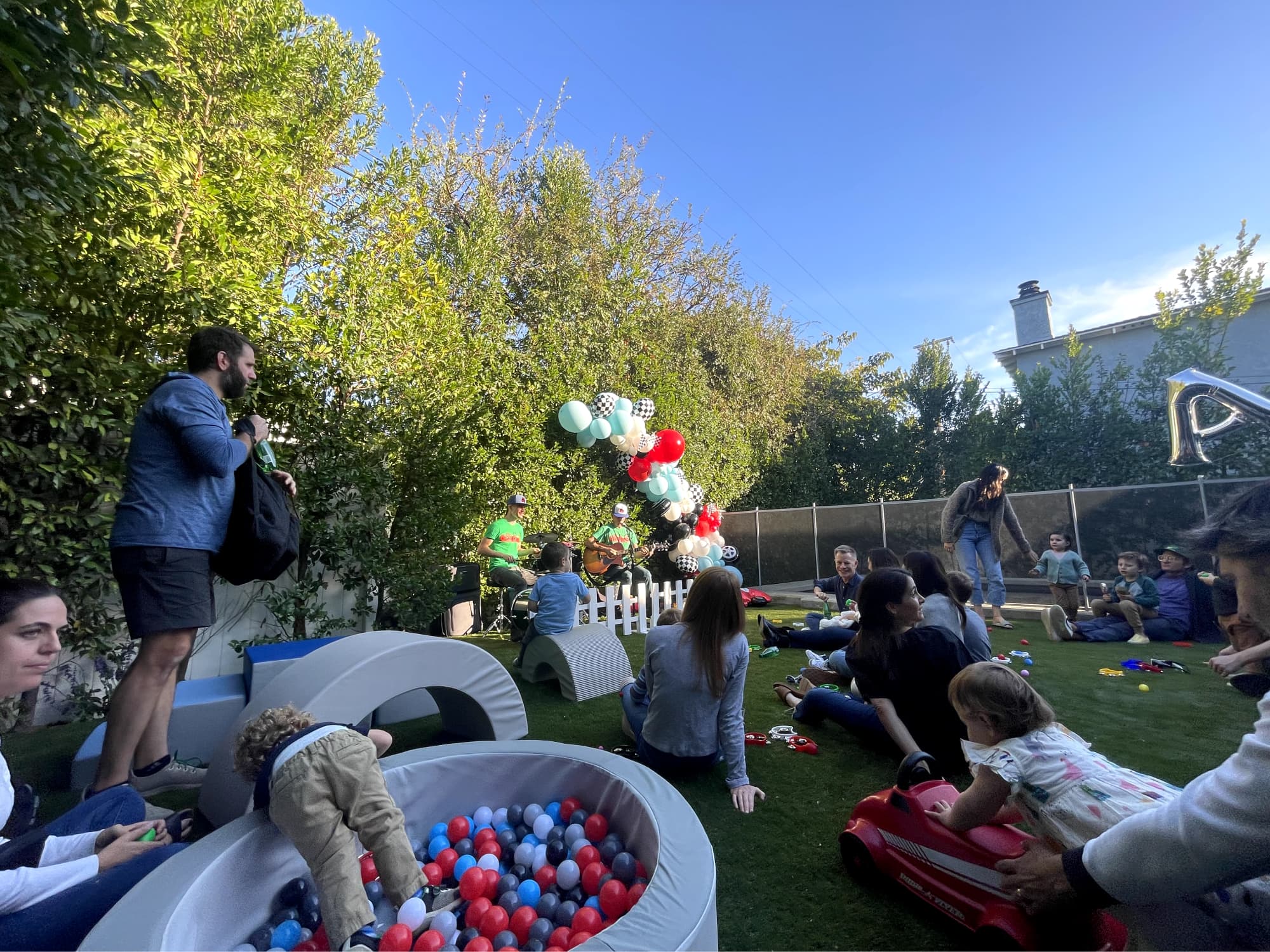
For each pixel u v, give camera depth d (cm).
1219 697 455
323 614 593
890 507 1086
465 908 227
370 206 704
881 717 338
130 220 460
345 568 620
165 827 220
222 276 500
